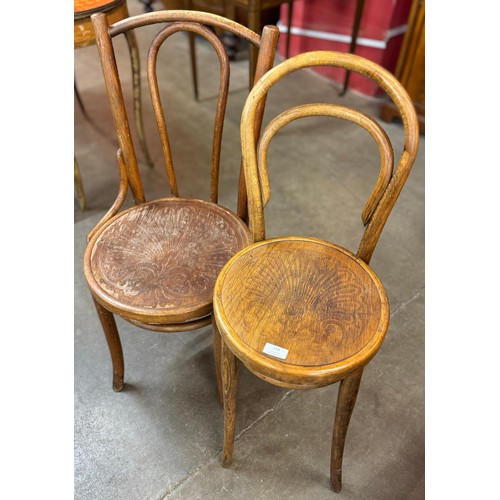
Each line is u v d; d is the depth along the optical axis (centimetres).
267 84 79
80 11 138
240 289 86
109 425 117
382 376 130
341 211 184
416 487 108
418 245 171
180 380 128
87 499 104
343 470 110
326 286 87
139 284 92
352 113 83
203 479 108
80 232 171
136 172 108
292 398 125
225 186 195
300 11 269
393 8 229
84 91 256
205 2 232
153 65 100
